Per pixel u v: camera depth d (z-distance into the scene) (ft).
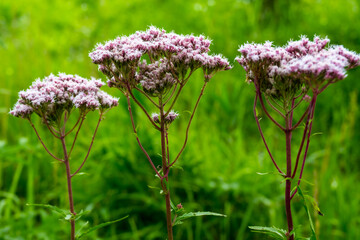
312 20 5.59
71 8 7.25
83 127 4.03
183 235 3.22
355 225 3.27
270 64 2.31
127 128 3.79
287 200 2.30
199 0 6.55
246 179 3.45
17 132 4.06
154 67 2.40
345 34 5.09
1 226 3.10
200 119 4.30
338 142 3.84
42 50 5.43
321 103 4.45
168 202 2.35
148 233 3.24
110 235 3.24
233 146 3.90
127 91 2.41
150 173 3.38
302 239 2.27
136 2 7.10
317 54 2.32
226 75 4.90
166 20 6.24
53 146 3.68
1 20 6.37
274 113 4.40
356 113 4.27
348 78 4.61
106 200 3.36
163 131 2.36
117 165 3.38
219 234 3.26
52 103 2.37
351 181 3.63
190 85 4.62
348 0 5.54
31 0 7.13
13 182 3.36
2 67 4.88
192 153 3.57
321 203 3.32
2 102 4.35
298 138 4.21
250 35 5.53
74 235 2.34
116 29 6.30
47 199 3.47
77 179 3.52
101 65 2.42
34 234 3.14
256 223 3.26
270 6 6.05
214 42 5.35
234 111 4.27
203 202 3.31
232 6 6.23
